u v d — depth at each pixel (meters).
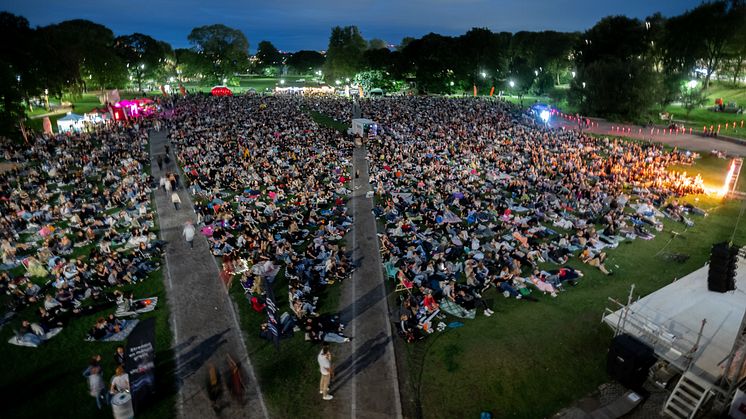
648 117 72.38
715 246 13.44
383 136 53.88
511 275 20.28
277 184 34.59
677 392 13.11
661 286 20.34
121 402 12.82
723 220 28.61
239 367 15.20
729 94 83.81
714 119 70.62
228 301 19.28
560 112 84.31
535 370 14.92
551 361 15.34
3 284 19.81
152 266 22.23
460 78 121.56
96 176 38.88
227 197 33.25
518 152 46.34
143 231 25.42
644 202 30.44
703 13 75.06
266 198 32.56
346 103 89.56
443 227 26.23
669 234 26.38
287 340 16.64
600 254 22.19
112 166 40.84
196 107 79.75
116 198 31.31
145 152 46.62
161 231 26.94
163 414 13.25
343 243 25.14
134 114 67.62
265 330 16.81
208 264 22.70
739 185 36.34
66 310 18.39
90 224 27.09
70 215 28.89
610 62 76.62
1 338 16.84
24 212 28.36
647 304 17.05
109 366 15.34
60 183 36.38
